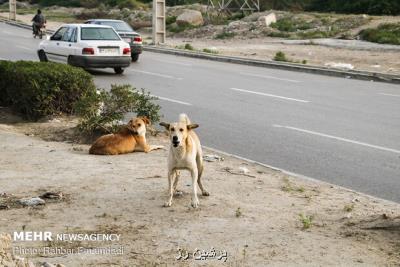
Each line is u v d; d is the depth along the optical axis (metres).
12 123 14.57
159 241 6.84
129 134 11.44
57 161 10.56
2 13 80.50
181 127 7.98
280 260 6.28
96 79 22.75
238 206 8.19
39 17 43.47
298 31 49.16
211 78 24.08
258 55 35.62
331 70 26.67
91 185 9.10
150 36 52.00
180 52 34.94
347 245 6.71
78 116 14.82
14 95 15.13
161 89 20.61
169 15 66.62
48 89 14.60
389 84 23.83
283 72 27.39
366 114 16.61
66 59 25.05
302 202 8.48
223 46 42.22
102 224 7.43
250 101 18.55
